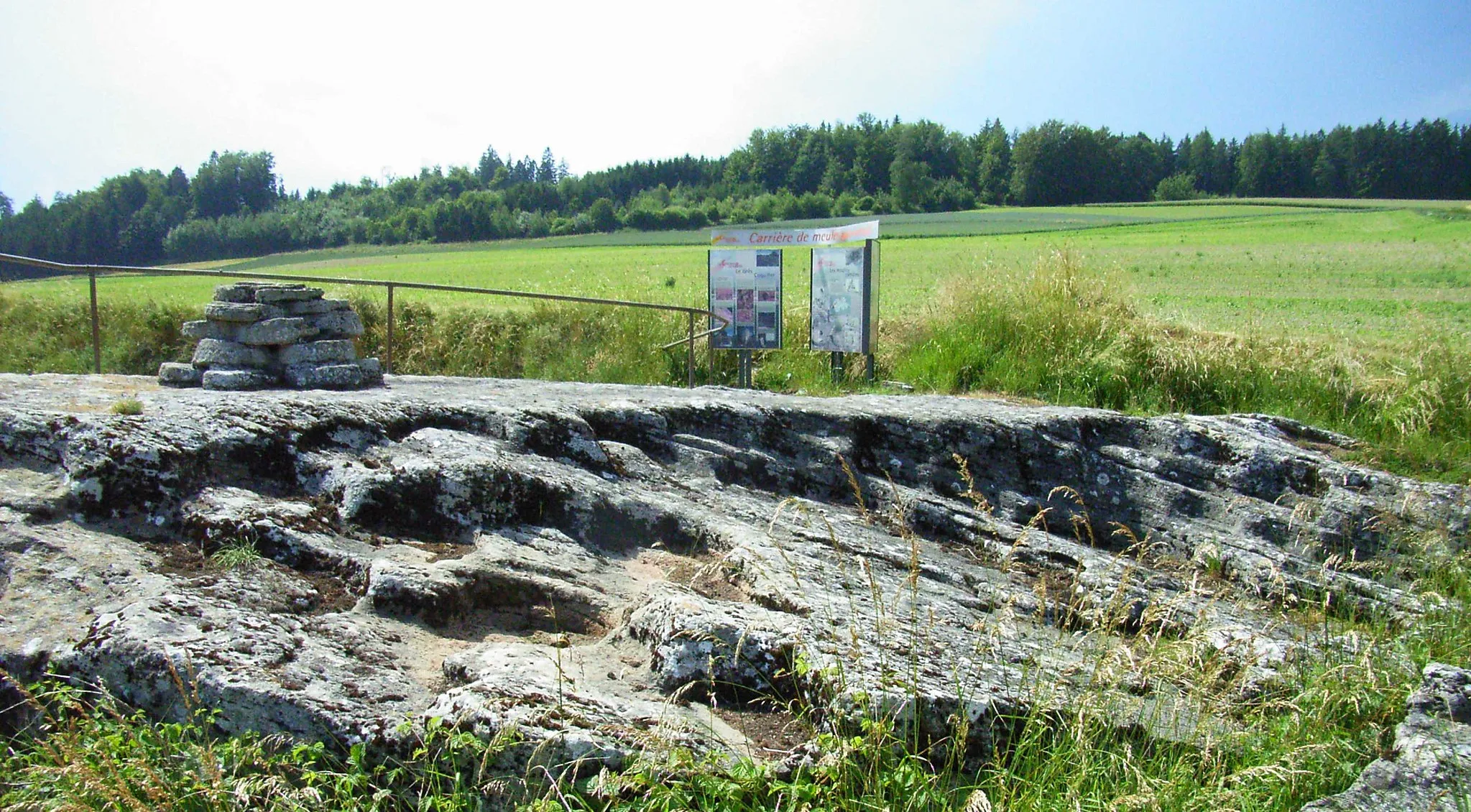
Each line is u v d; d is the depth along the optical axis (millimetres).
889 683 3766
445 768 3418
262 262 59562
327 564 4676
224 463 5195
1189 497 8141
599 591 4895
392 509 5152
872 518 6984
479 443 5898
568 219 78375
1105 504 8133
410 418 6125
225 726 3545
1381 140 86000
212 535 4684
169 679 3615
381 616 4359
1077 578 4996
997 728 3824
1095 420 8711
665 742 3295
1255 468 8398
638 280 25703
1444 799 3688
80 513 4711
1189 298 24359
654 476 6605
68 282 22188
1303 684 4777
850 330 12695
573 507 5562
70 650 3779
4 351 13797
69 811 3135
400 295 20203
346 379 7254
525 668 3838
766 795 3348
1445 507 8000
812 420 7781
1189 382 11484
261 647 3826
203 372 7082
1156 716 4074
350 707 3584
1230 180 96125
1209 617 5688
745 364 13094
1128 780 3619
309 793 3250
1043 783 3543
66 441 5016
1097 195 85750
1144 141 94688
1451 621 6031
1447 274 31031
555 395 7504
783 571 4922
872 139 85625
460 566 4582
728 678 3984
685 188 95188
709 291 13109
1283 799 3910
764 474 7203
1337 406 11195
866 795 3375
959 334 12703
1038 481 8125
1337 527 7863
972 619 5008
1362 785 3848
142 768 3223
